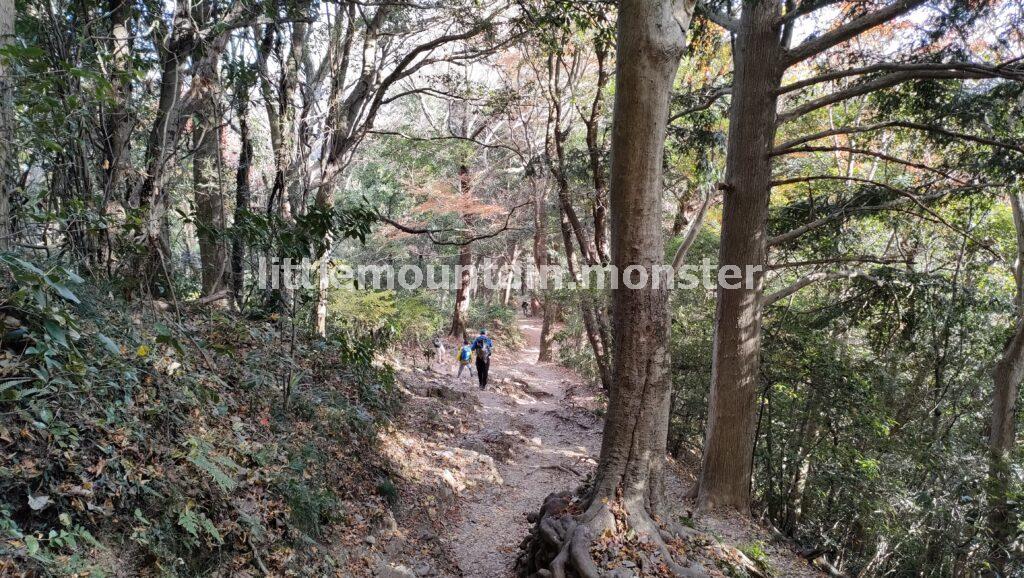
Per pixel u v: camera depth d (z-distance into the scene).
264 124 10.35
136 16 5.76
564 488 9.13
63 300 3.72
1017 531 9.98
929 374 12.87
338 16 10.05
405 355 14.69
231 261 9.00
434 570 5.67
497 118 16.17
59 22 5.09
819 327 11.58
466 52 11.48
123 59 5.31
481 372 14.68
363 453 6.80
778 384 11.40
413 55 10.49
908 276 9.66
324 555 4.60
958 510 9.91
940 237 14.16
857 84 8.89
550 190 17.03
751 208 8.52
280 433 5.53
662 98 5.05
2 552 2.48
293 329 6.14
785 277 15.04
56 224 5.14
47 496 2.87
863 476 10.13
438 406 11.23
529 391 16.80
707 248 13.01
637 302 5.46
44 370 3.07
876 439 11.05
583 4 8.89
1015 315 11.49
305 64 11.26
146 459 3.62
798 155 15.34
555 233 21.19
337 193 21.88
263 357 6.59
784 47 8.56
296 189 8.65
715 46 12.55
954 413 12.55
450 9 10.21
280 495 4.59
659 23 4.88
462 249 22.22
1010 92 8.59
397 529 5.93
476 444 9.89
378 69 10.73
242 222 5.35
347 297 10.81
